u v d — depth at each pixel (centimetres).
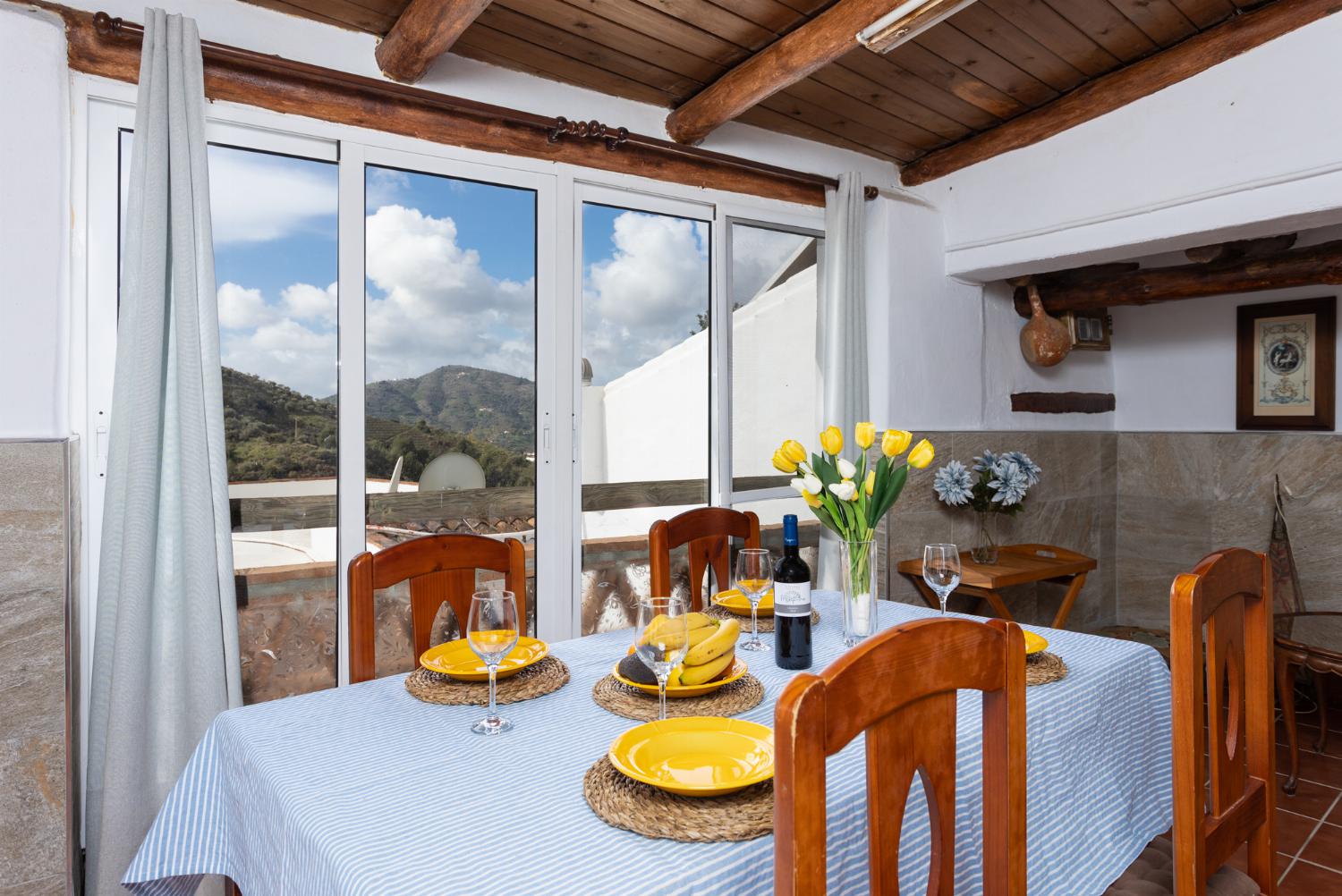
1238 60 292
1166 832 171
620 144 308
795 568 162
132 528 198
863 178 393
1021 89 333
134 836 197
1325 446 400
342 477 253
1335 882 233
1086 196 338
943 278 396
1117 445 483
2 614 182
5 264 192
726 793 102
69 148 207
